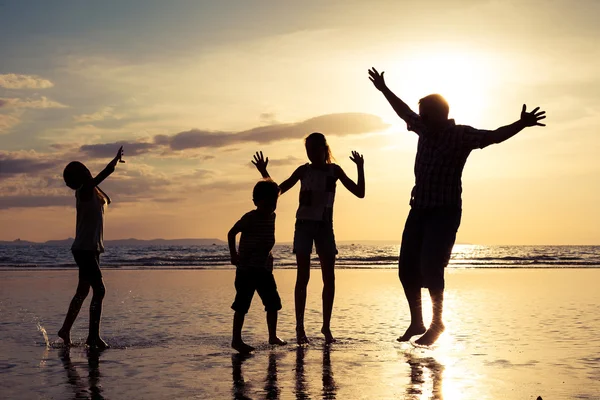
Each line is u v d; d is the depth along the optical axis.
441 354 5.82
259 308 10.07
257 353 5.92
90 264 6.57
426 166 6.17
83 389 4.40
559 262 36.47
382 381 4.62
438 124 6.14
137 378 4.77
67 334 6.57
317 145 6.90
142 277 19.75
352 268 27.34
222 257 44.25
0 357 5.77
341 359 5.56
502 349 6.09
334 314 9.25
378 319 8.64
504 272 24.00
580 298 12.17
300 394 4.22
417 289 6.52
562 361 5.45
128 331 7.50
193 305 10.65
